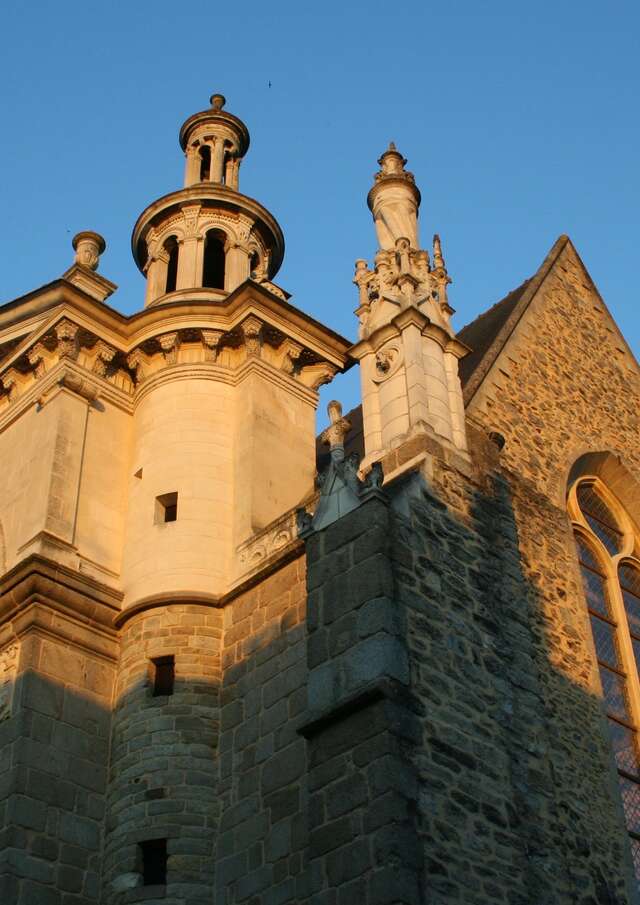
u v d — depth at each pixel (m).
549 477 25.06
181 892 20.45
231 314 27.56
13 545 25.03
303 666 21.38
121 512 25.92
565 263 30.61
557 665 21.86
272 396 27.06
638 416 29.05
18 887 20.36
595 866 19.80
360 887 16.72
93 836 21.70
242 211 31.64
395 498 20.67
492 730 19.45
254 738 21.56
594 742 21.52
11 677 22.80
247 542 24.48
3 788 21.44
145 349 27.41
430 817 17.53
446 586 20.39
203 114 34.19
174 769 21.73
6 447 27.23
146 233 31.91
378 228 26.92
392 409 23.31
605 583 25.88
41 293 27.11
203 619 23.56
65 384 26.39
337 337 28.38
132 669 23.17
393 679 18.31
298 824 19.83
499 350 26.39
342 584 19.67
